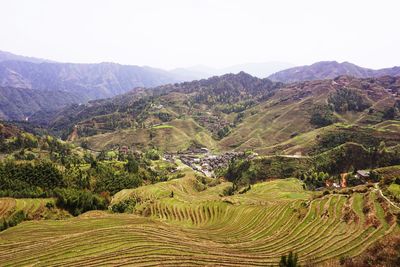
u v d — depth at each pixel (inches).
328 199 3641.7
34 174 6811.0
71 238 2967.5
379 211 3004.4
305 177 7613.2
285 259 1974.7
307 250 2672.2
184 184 7529.5
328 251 2568.9
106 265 2406.5
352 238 2679.6
